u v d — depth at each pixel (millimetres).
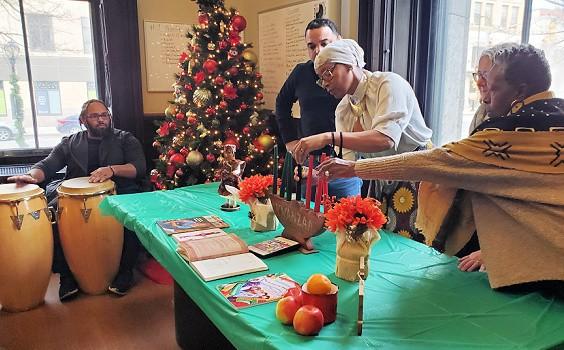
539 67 1108
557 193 1039
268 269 1282
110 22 3494
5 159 3461
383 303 1065
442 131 2523
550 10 1988
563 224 1022
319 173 1375
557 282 1071
